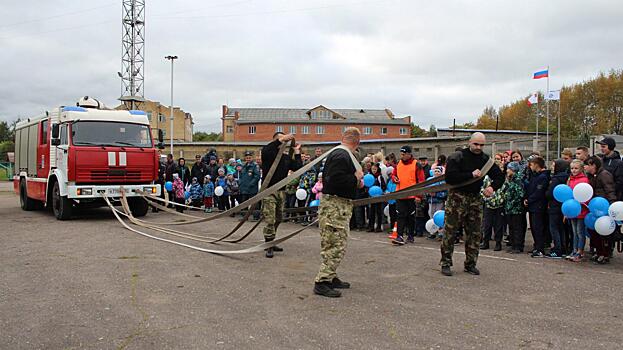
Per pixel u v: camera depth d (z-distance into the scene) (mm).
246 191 13719
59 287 5965
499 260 7832
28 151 15438
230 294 5691
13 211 15547
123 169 12945
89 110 13070
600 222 7051
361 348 4098
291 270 6934
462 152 6699
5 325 4637
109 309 5113
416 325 4668
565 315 4996
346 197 5715
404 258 7898
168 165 15992
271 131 68938
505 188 8461
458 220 6695
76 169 12359
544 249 8750
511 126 75688
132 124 13531
